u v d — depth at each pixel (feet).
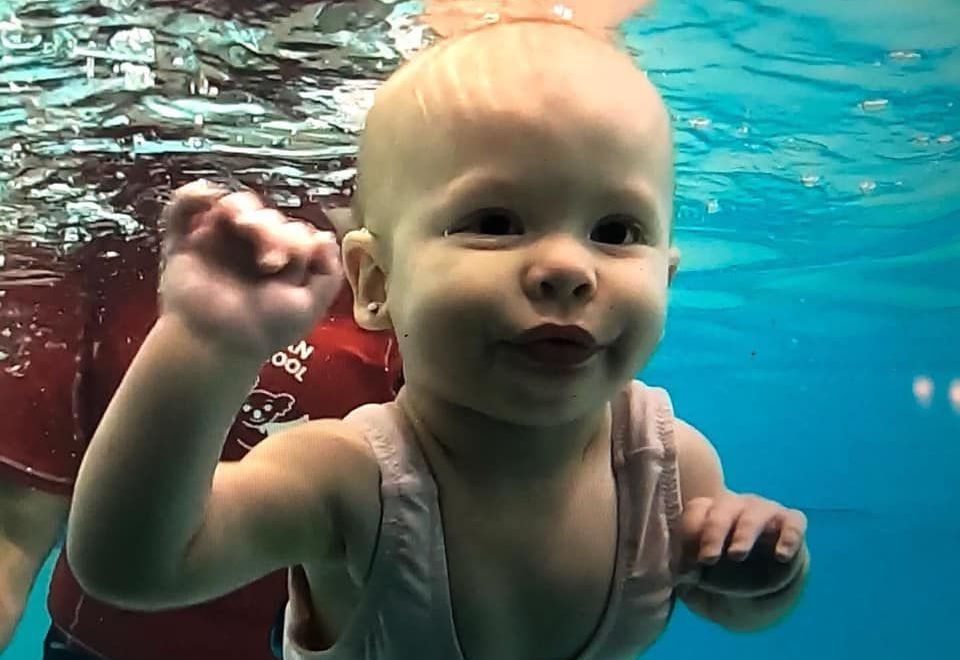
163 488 1.06
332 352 2.26
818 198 4.82
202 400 1.04
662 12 2.94
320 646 1.37
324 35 2.56
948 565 10.06
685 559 1.38
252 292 1.03
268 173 3.11
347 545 1.28
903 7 3.25
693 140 4.01
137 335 2.16
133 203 2.97
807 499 10.37
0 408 2.07
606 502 1.35
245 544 1.21
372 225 1.32
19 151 2.97
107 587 1.11
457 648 1.29
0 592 2.09
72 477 2.10
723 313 6.88
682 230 5.22
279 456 1.27
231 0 2.41
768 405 9.19
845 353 7.84
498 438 1.28
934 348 7.73
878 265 5.96
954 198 4.93
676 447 1.41
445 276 1.16
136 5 2.42
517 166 1.15
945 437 9.09
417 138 1.24
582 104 1.18
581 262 1.14
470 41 1.32
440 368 1.19
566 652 1.34
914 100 3.85
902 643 10.30
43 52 2.61
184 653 2.27
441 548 1.27
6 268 2.60
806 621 10.19
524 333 1.13
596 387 1.19
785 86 3.63
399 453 1.29
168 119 2.94
